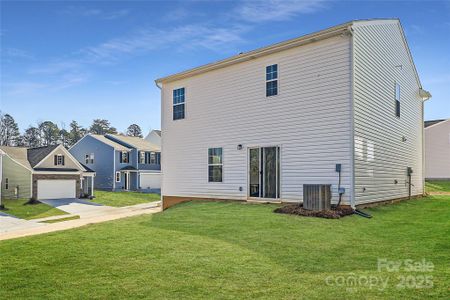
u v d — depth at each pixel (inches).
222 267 204.5
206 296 164.1
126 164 1549.0
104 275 198.4
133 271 202.8
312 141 434.0
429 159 1062.4
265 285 175.2
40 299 169.0
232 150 525.7
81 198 1173.7
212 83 559.5
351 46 406.3
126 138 1665.8
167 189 620.1
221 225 329.4
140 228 336.5
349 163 399.5
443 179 1048.8
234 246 251.1
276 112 474.0
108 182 1509.6
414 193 624.1
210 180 554.9
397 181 539.2
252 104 503.2
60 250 258.2
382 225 323.3
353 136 398.6
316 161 428.8
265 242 259.8
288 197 454.6
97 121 3102.9
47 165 1146.7
